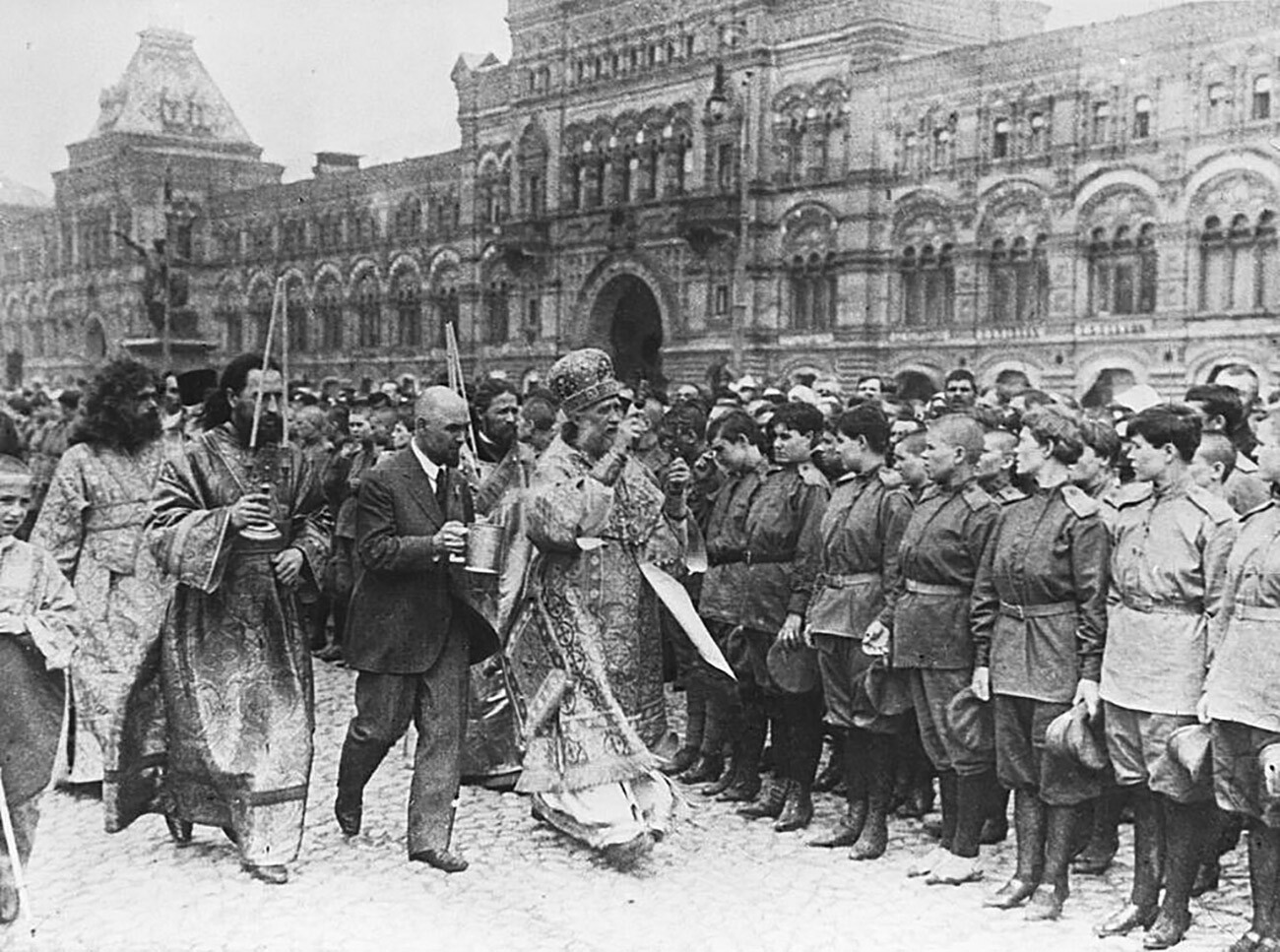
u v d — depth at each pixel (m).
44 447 19.33
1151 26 33.22
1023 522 8.01
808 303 42.50
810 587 9.40
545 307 51.50
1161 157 33.12
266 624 8.59
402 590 8.60
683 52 45.66
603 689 8.72
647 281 47.06
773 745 10.38
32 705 7.36
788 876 8.54
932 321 39.19
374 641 8.59
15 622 7.23
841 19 40.66
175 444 10.41
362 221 59.16
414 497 8.64
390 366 57.78
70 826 9.25
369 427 15.64
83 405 10.23
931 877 8.41
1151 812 7.57
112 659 9.78
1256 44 31.17
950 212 38.12
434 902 7.98
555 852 8.96
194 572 8.05
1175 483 7.58
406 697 8.72
